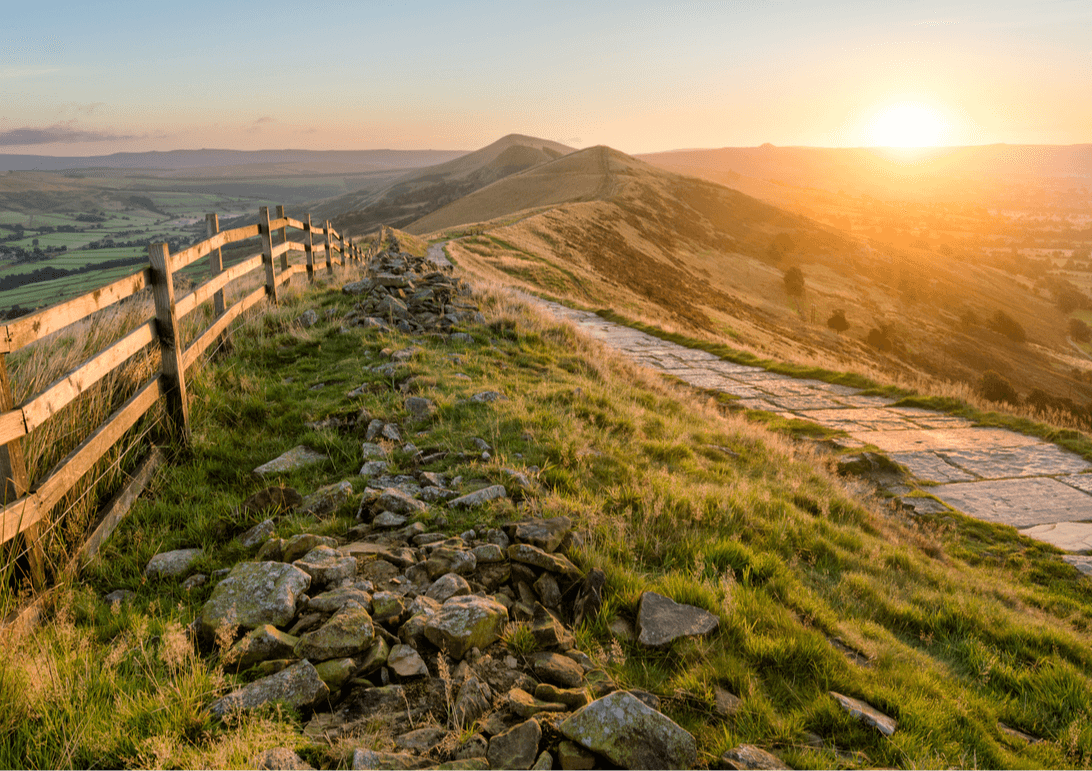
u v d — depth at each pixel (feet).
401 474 18.12
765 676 11.41
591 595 12.55
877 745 9.87
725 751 8.98
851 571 18.24
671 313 157.48
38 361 19.16
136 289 17.19
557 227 227.81
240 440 20.38
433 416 22.25
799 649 11.99
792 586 15.25
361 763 7.75
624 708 8.72
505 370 30.37
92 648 10.44
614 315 73.51
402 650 10.44
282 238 42.65
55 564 12.62
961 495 29.84
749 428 33.78
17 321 11.41
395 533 14.61
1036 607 20.47
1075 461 33.94
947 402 43.37
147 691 9.18
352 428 21.25
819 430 37.37
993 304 491.72
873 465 31.94
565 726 8.63
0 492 11.32
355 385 25.21
